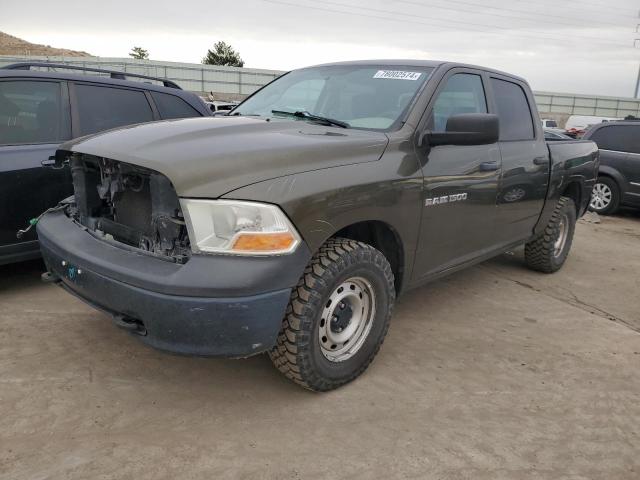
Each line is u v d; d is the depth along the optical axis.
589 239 7.77
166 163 2.45
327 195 2.62
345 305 2.96
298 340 2.66
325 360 2.87
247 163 2.49
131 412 2.75
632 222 9.48
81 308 3.96
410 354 3.57
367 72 3.86
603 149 9.80
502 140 4.25
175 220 2.48
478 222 3.90
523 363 3.55
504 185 4.11
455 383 3.23
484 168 3.81
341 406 2.91
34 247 4.21
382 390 3.09
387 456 2.52
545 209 5.01
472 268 5.68
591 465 2.57
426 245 3.43
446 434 2.72
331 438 2.63
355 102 3.62
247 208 2.37
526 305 4.67
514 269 5.79
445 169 3.42
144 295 2.39
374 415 2.84
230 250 2.36
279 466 2.41
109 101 4.82
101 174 2.93
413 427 2.76
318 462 2.45
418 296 4.71
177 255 2.49
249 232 2.36
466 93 3.91
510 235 4.54
